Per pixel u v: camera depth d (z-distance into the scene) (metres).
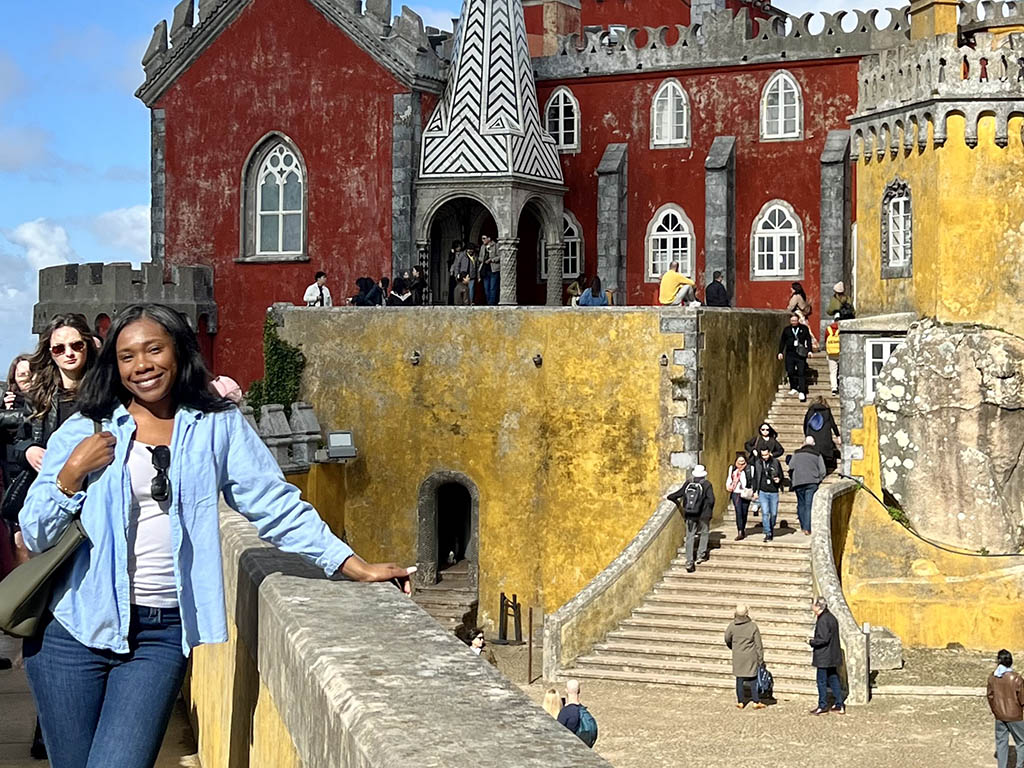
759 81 49.62
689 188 50.47
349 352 41.59
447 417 40.81
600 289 47.28
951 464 40.12
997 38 40.19
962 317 40.50
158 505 6.91
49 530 6.73
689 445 38.59
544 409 40.00
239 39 50.75
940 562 39.44
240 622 8.09
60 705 6.81
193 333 7.07
